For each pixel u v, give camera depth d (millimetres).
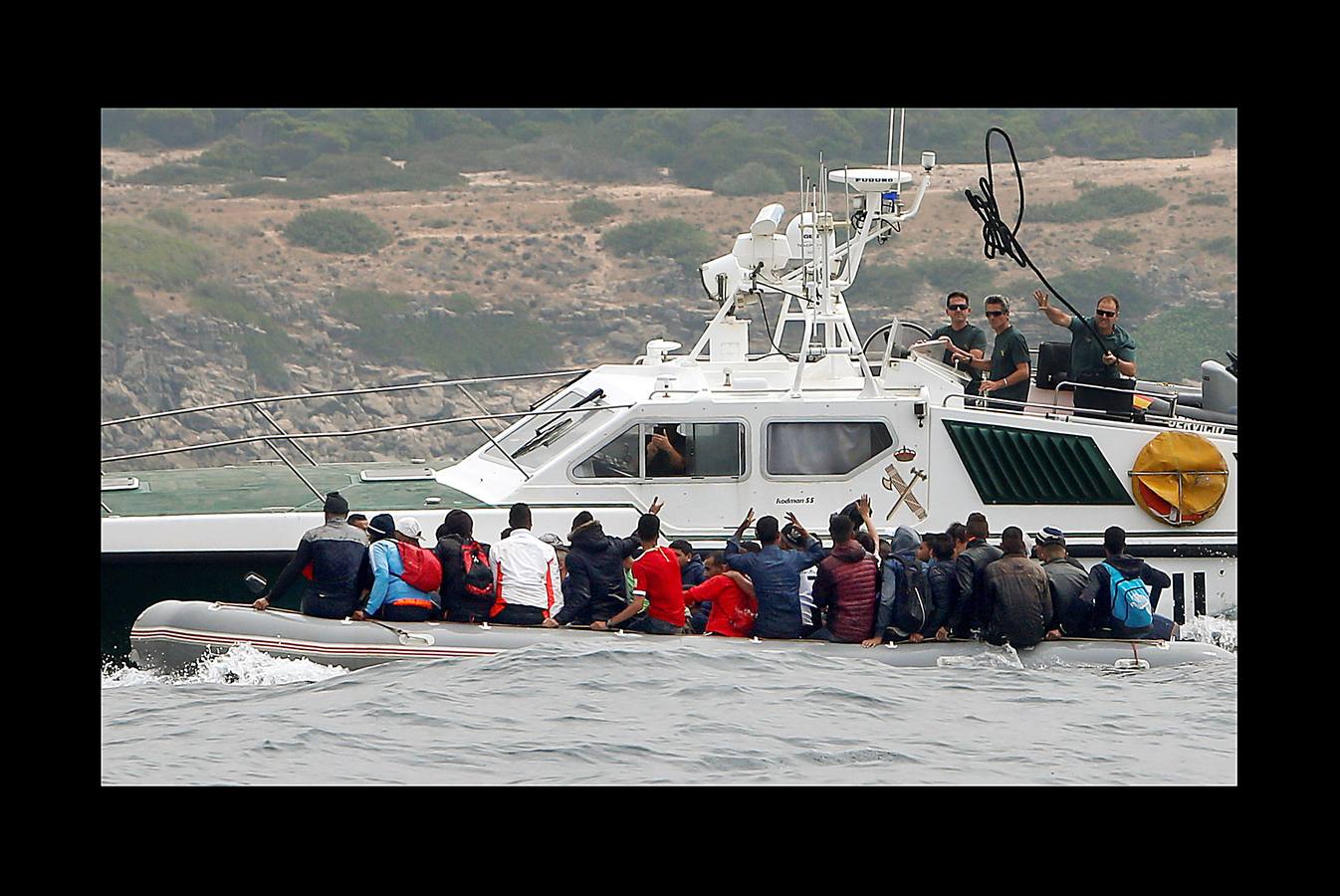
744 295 62719
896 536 51594
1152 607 52000
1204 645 50875
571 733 40781
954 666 49344
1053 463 56219
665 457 55656
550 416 59875
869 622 50562
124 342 173125
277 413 171750
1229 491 56438
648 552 50719
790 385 58438
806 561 51250
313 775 37500
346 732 41062
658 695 44344
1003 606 49844
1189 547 56312
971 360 61312
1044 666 49688
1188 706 45344
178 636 49375
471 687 45125
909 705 44625
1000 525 55969
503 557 50906
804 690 45438
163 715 43281
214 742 40188
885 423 55656
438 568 50250
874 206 60750
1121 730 42719
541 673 46094
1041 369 60656
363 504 56062
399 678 46625
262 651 48781
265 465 62875
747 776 37719
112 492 58031
